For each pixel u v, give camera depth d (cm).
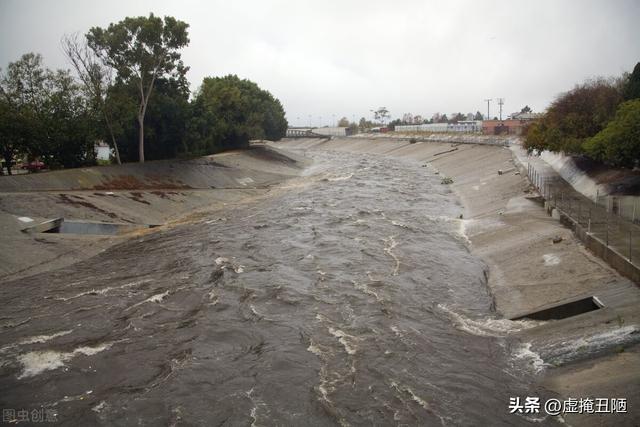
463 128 17125
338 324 2255
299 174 9062
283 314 2380
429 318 2297
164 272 3025
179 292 2683
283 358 1955
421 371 1827
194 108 8044
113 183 5328
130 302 2553
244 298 2581
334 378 1805
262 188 6944
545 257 2811
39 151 5400
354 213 4706
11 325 2291
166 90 6788
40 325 2291
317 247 3509
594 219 3123
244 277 2902
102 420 1599
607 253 2478
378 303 2470
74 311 2442
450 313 2352
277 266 3092
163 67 6231
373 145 15538
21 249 3231
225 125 8969
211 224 4403
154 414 1625
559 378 1673
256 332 2194
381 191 6206
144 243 3750
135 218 4469
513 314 2302
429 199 5622
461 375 1783
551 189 4525
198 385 1788
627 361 1630
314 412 1606
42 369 1914
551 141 4884
